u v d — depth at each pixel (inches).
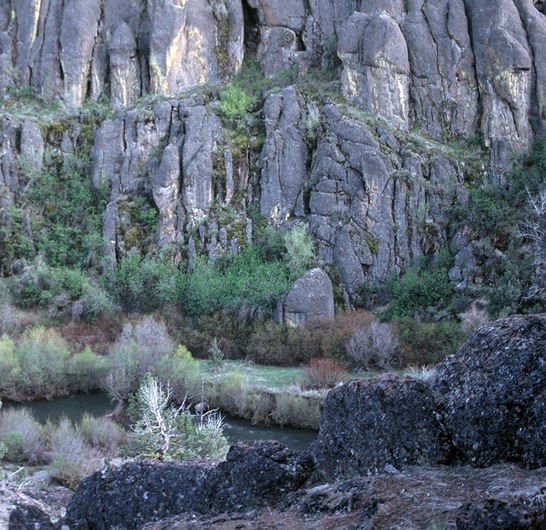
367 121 1971.0
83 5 2295.8
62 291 1872.5
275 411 1285.7
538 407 303.9
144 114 2107.5
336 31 2226.9
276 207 1961.1
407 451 335.6
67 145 2162.9
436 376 352.2
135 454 848.3
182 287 1846.7
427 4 2111.2
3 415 1211.2
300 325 1678.2
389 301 1768.0
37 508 380.8
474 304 1583.4
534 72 2018.9
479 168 1923.0
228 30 2300.7
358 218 1851.6
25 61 2306.8
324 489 330.3
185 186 1982.0
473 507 244.7
